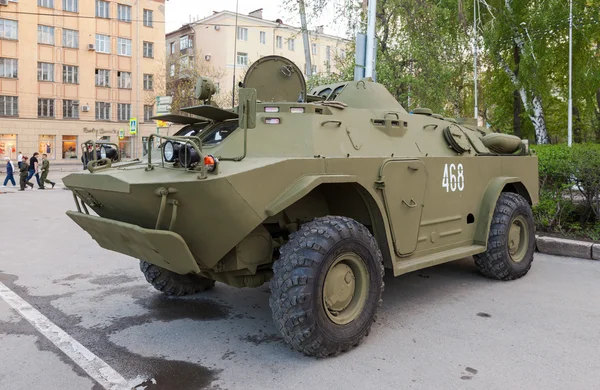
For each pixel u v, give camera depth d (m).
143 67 37.00
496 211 5.99
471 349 4.01
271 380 3.50
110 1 35.16
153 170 3.94
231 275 4.26
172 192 3.47
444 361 3.79
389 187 4.50
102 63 35.25
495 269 5.94
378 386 3.40
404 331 4.41
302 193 3.66
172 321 4.71
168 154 3.68
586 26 16.36
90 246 8.26
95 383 3.46
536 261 7.08
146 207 3.71
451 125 5.98
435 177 5.10
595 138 21.45
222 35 38.81
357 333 3.96
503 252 5.88
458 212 5.49
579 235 7.87
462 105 23.72
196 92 4.99
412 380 3.48
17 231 9.69
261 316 4.86
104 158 4.52
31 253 7.71
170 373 3.61
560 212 8.25
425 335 4.32
